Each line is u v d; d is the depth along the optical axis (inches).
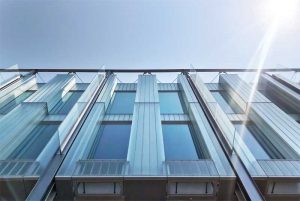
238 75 533.3
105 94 452.4
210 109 362.6
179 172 235.5
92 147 319.9
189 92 458.3
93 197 225.5
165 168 242.8
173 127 379.6
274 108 380.2
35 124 352.8
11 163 245.9
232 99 457.7
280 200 225.3
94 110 385.1
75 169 242.1
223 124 309.6
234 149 269.0
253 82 502.9
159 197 227.1
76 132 315.6
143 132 309.7
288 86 448.8
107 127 381.4
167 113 423.8
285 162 256.2
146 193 226.8
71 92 502.0
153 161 255.4
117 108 450.6
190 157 300.2
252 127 369.1
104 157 305.6
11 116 335.6
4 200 220.2
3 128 305.6
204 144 301.9
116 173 233.8
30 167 239.6
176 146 328.5
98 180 225.9
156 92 439.5
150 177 226.5
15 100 443.2
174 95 503.2
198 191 227.9
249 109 391.9
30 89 499.2
